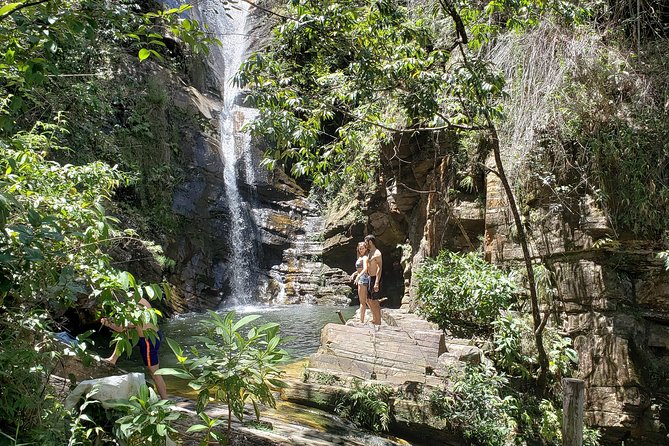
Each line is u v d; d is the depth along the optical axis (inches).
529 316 368.2
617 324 335.3
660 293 336.2
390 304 732.7
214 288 718.5
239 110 899.4
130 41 636.1
